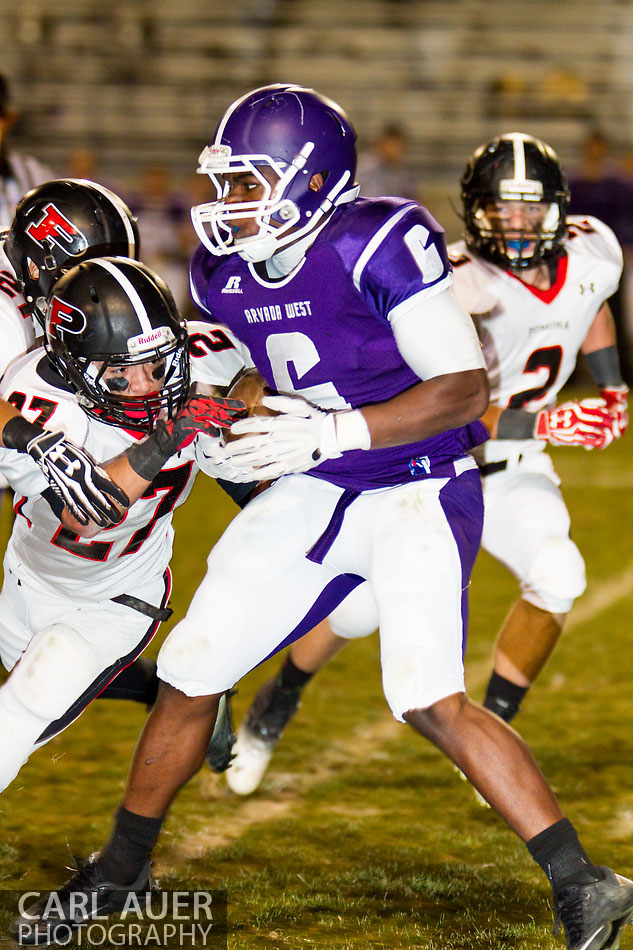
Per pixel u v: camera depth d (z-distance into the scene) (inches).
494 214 331.3
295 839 298.5
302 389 258.7
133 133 1459.2
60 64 1492.4
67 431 245.1
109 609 259.0
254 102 245.0
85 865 256.1
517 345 342.0
